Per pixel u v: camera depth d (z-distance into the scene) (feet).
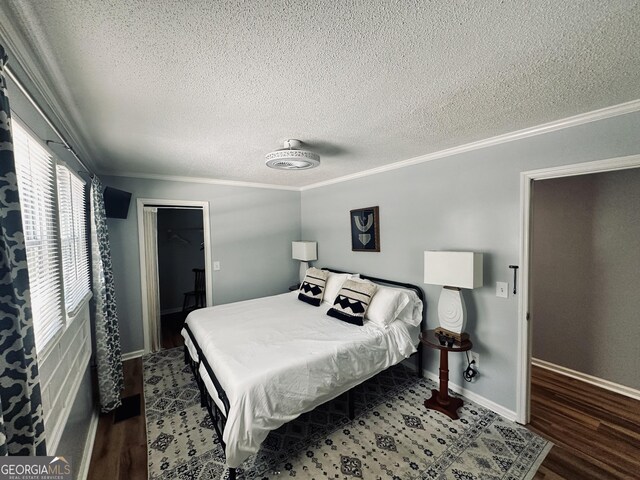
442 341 7.77
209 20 3.16
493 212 7.68
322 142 7.79
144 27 3.24
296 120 6.18
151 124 6.25
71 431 5.32
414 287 9.87
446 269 7.79
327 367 6.56
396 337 8.30
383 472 5.68
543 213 9.99
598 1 2.95
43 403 4.18
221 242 13.58
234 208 13.88
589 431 6.88
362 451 6.24
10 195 2.87
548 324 10.03
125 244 11.27
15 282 2.93
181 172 11.47
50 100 4.85
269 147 8.11
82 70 4.12
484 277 7.92
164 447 6.42
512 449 6.30
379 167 10.94
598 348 8.96
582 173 6.22
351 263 12.68
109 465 5.97
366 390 8.78
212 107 5.46
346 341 7.34
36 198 4.29
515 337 7.30
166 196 12.13
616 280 8.61
